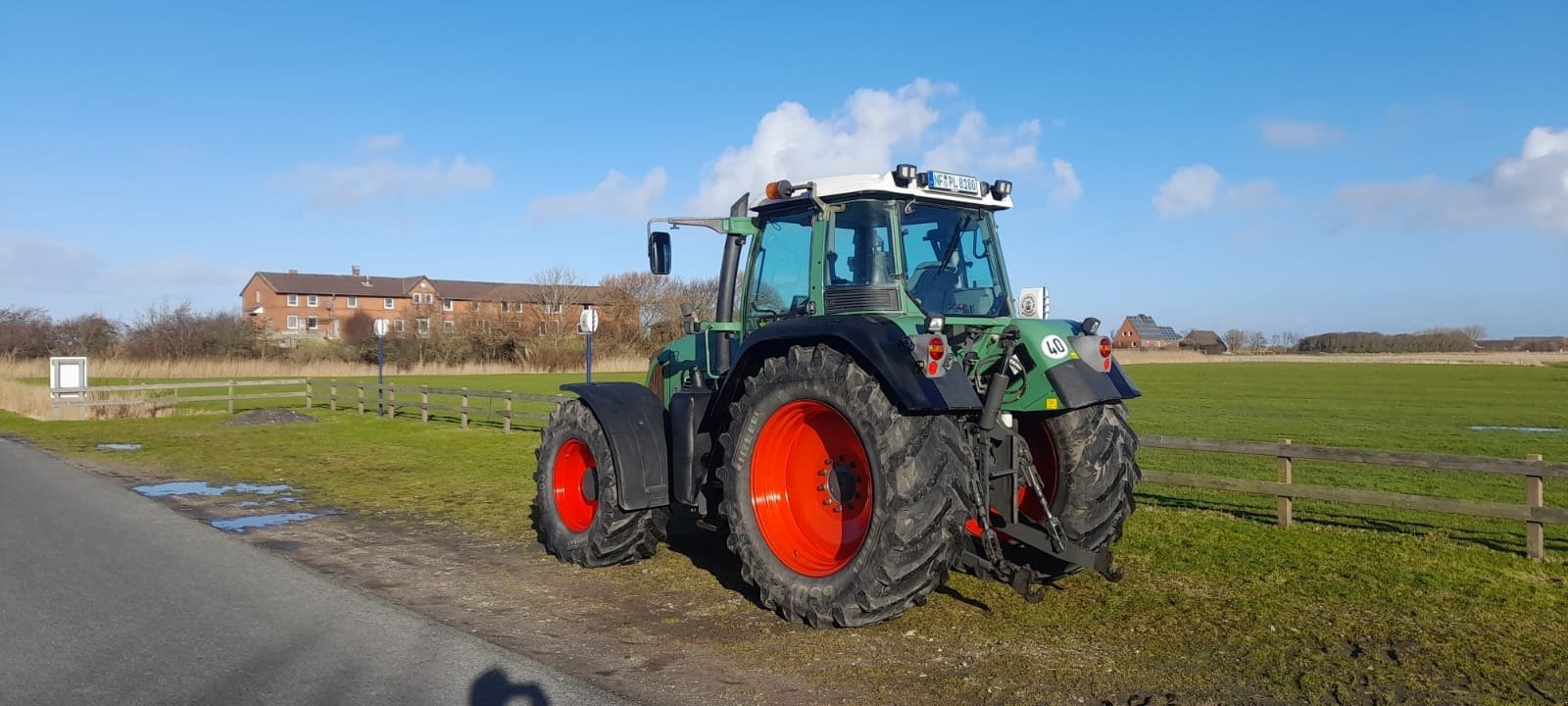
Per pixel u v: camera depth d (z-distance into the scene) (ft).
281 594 20.61
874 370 17.02
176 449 53.11
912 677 15.08
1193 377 164.86
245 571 22.97
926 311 19.02
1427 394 113.50
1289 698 14.16
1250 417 79.20
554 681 14.98
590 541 22.48
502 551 25.36
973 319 19.34
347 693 14.48
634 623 18.30
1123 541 25.57
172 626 18.19
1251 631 17.35
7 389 88.07
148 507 33.01
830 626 17.38
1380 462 26.08
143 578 22.24
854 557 16.96
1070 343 18.70
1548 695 14.33
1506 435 62.39
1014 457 18.39
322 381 86.33
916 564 16.29
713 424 20.90
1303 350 344.90
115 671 15.62
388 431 64.03
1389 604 19.24
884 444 16.44
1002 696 14.24
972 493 17.07
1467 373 179.63
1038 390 18.30
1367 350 332.80
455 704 14.03
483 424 70.79
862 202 19.10
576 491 24.30
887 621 17.94
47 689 14.75
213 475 41.98
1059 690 14.47
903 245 18.97
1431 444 56.65
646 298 177.99
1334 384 137.90
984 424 17.62
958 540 16.55
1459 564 22.95
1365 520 30.66
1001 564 16.92
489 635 17.58
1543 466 23.36
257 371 146.61
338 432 63.36
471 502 34.06
